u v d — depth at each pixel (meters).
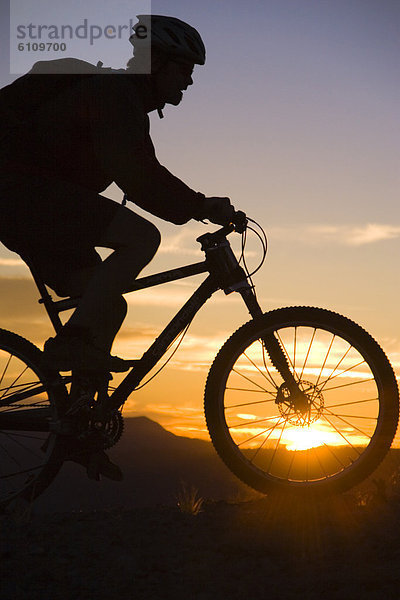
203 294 3.61
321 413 3.48
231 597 2.42
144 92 3.46
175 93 3.56
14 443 3.54
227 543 2.89
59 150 3.28
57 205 3.28
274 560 2.74
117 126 3.25
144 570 2.63
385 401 3.45
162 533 3.02
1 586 2.44
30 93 3.27
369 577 2.56
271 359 3.52
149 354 3.54
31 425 3.47
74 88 3.27
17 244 3.47
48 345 3.35
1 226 3.38
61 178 3.32
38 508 3.52
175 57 3.46
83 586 2.47
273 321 3.51
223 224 3.55
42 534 2.97
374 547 2.85
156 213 3.42
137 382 3.54
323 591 2.47
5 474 3.45
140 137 3.33
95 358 3.36
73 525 3.11
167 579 2.56
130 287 3.54
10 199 3.29
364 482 3.99
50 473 3.49
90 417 3.47
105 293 3.31
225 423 3.52
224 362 3.53
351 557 2.76
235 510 3.38
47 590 2.43
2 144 3.29
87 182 3.38
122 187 3.36
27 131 3.26
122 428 3.55
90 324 3.31
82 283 3.55
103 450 3.60
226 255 3.59
